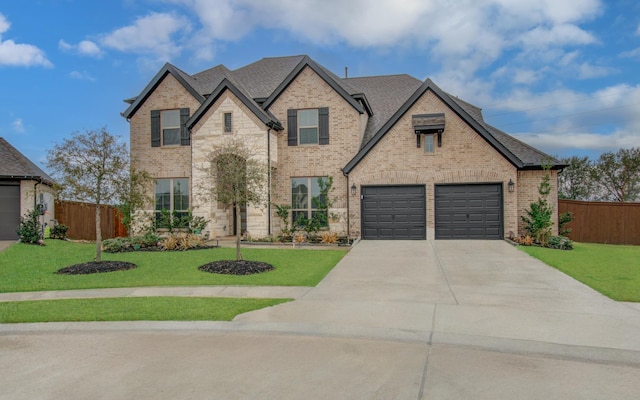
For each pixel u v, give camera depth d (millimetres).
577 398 4391
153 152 20734
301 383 4777
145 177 13164
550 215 17125
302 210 19734
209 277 11078
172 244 16078
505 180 17469
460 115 17750
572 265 12352
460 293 9164
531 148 19156
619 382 4797
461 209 17844
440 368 5195
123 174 12562
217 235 19562
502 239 17516
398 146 18156
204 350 5914
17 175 19016
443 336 6340
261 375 5016
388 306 8133
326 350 5875
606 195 29422
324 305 8250
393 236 18234
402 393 4504
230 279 10820
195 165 19000
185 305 8203
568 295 8914
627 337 6242
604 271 11461
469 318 7270
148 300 8680
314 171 19562
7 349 6051
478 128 17547
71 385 4785
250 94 20875
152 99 20781
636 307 7938
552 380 4844
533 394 4480
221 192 12875
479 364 5324
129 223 17422
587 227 20641
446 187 17953
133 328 6914
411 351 5805
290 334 6625
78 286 10203
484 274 11164
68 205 21828
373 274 11367
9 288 10016
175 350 5926
